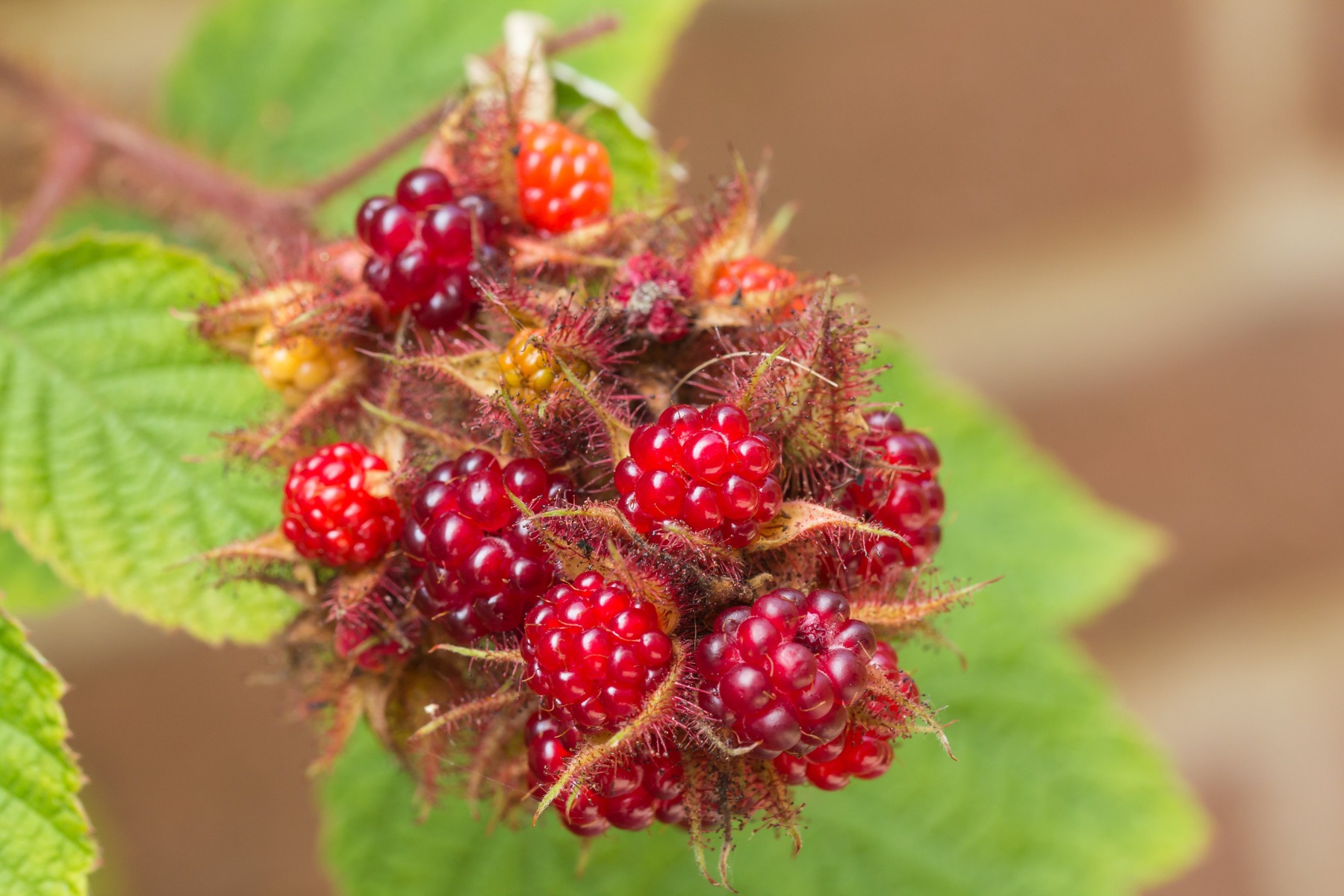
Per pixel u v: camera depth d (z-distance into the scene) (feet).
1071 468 1.71
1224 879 1.76
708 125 1.56
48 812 1.12
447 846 1.25
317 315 1.11
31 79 1.27
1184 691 1.73
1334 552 1.74
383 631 1.10
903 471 1.07
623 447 1.06
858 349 1.07
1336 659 1.74
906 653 1.30
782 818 1.06
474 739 1.10
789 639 1.04
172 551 1.16
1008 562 1.34
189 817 1.47
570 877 1.25
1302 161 1.66
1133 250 1.67
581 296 1.09
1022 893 1.28
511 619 1.06
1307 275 1.67
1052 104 1.62
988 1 1.59
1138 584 1.71
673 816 1.07
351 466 1.09
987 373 1.66
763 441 1.05
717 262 1.11
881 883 1.28
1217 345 1.70
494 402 1.07
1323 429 1.72
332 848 1.24
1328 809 1.74
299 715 1.12
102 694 1.44
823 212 1.59
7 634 1.12
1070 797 1.30
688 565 1.05
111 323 1.17
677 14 1.28
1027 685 1.31
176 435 1.16
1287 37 1.62
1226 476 1.72
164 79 1.33
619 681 1.04
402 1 1.33
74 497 1.16
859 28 1.57
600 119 1.20
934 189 1.62
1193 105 1.64
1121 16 1.60
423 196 1.11
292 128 1.33
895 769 1.29
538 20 1.20
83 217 1.32
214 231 1.31
